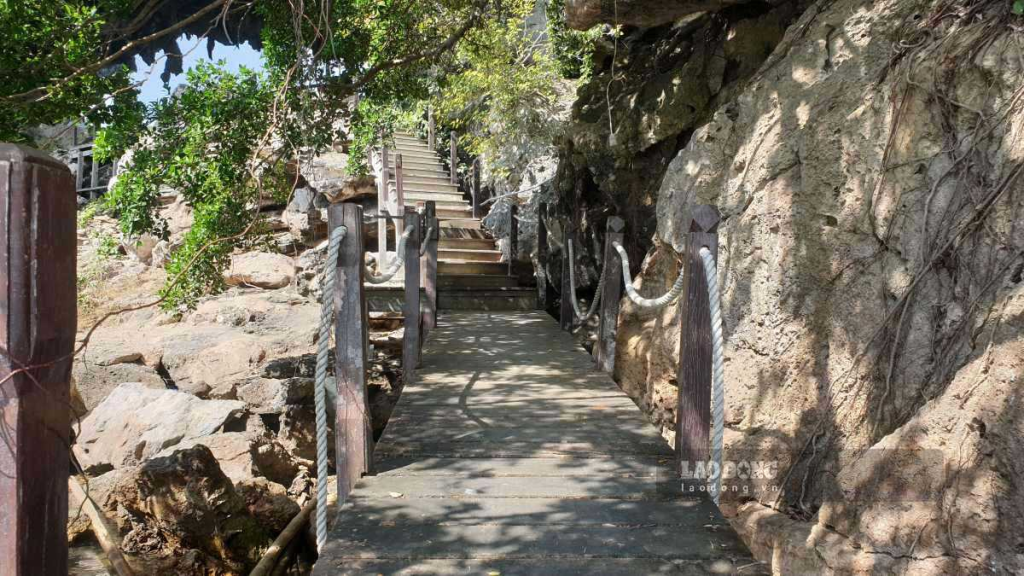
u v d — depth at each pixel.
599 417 4.71
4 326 1.61
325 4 6.43
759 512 4.40
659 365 5.98
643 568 2.69
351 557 2.74
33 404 1.66
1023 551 2.67
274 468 6.99
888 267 4.01
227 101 6.42
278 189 7.52
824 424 4.21
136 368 8.62
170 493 5.24
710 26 8.72
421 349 7.35
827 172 4.51
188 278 6.55
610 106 9.91
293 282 12.16
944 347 3.54
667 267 6.39
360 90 8.00
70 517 5.30
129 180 6.36
